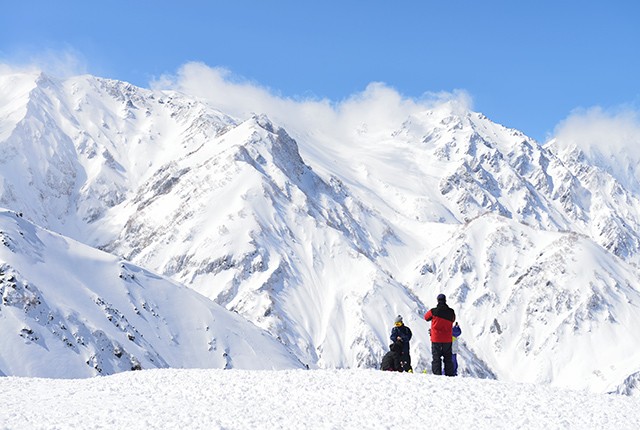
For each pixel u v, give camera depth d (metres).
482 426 15.00
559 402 17.12
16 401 18.27
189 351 111.56
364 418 15.78
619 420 15.54
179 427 14.80
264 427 14.97
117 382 21.02
